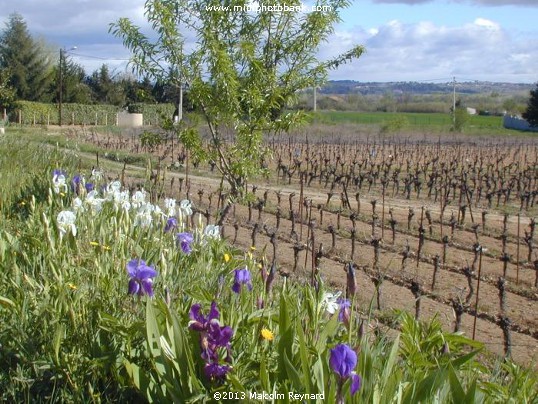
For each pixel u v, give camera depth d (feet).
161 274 15.85
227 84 29.78
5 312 14.43
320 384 10.39
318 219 42.98
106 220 19.85
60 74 167.73
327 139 121.70
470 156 98.53
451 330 23.52
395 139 128.06
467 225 43.60
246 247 32.94
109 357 12.58
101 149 79.10
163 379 11.27
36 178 29.81
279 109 32.96
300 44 31.53
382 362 12.57
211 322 11.56
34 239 17.47
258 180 63.00
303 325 13.74
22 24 192.34
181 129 33.32
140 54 31.53
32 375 12.85
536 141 131.34
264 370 10.81
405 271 31.14
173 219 19.24
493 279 31.12
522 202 51.16
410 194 58.39
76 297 14.08
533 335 23.85
